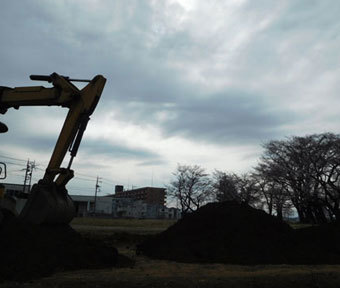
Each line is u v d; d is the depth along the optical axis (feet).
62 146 38.65
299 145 128.16
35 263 26.04
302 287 22.04
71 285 21.61
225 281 23.57
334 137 122.01
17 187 225.15
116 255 34.50
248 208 51.03
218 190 208.95
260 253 38.83
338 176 120.98
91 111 39.86
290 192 144.97
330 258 37.37
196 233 46.91
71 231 36.73
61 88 39.06
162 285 21.93
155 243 47.55
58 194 37.37
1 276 23.26
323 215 139.85
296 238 43.47
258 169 151.74
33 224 33.04
